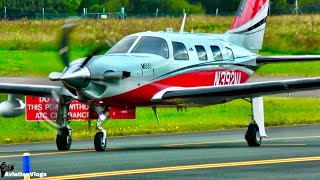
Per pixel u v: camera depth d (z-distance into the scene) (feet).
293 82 201.36
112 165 166.81
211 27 535.19
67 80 194.18
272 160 171.83
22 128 262.06
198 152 190.80
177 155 184.24
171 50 212.64
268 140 225.56
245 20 247.91
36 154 191.52
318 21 507.71
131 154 187.83
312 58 235.20
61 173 154.92
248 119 289.74
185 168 160.45
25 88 208.23
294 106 323.16
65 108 206.59
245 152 189.47
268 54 483.10
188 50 218.79
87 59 198.59
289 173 152.25
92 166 165.58
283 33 491.31
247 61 239.50
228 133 249.14
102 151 197.67
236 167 161.17
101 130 200.85
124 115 210.38
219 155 183.42
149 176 150.30
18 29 508.53
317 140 223.71
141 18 531.50
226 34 243.40
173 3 593.01
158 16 565.53
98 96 198.70
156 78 207.31
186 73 216.54
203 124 273.54
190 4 586.45
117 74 197.98
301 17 515.09
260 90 203.62
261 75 418.10
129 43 207.62
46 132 256.32
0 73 407.23
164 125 271.90
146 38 210.38
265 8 252.62
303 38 491.72
